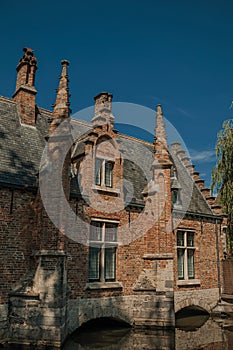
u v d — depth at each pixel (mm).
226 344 12125
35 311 10547
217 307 17969
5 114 14820
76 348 11023
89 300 12867
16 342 10469
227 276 18734
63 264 10953
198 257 18078
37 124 15836
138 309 14172
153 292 14156
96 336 12719
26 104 15570
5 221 11469
